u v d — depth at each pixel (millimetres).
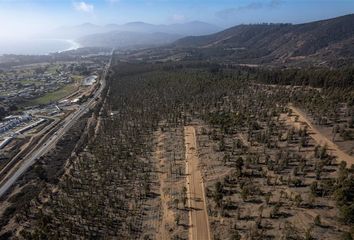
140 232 84500
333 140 117875
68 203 100438
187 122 165625
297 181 91062
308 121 138500
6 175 134000
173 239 79562
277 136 128625
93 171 125812
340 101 152125
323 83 186500
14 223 96188
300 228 73812
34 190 117125
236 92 197875
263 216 80500
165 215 90250
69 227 88312
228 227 79750
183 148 133625
